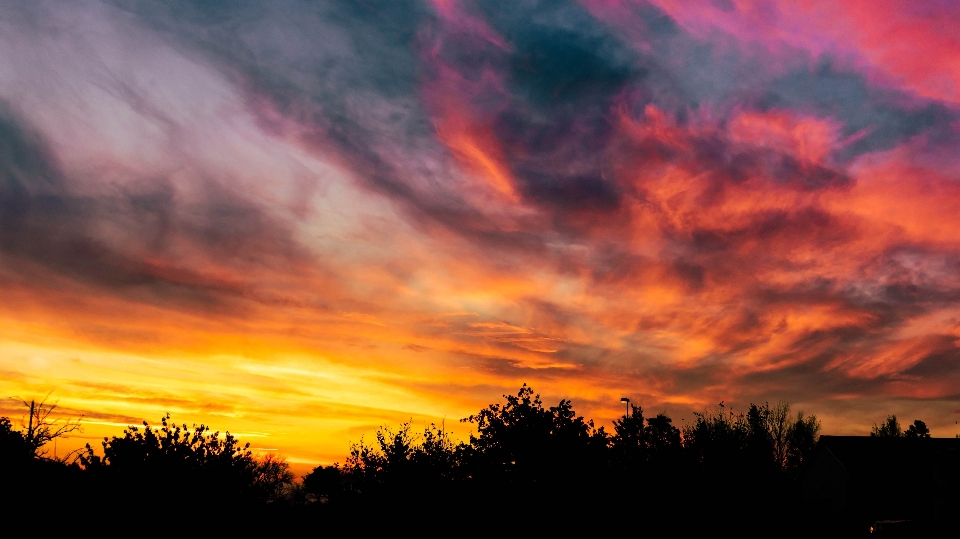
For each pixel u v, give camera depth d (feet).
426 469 71.56
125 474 57.31
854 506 137.08
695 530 77.41
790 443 196.03
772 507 88.38
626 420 77.71
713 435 85.66
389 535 70.49
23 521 54.39
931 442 146.92
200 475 59.00
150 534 56.95
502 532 69.05
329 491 76.13
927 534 108.58
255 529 63.57
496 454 70.59
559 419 71.41
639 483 75.46
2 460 55.16
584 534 69.56
